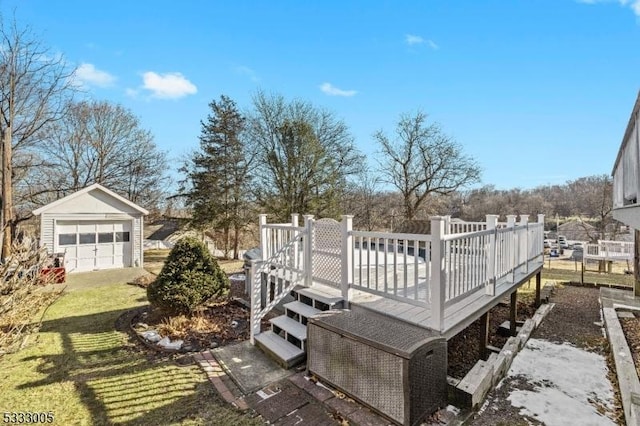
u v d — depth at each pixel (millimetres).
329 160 16281
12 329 3930
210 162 16703
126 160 17812
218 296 5742
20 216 13531
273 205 16156
